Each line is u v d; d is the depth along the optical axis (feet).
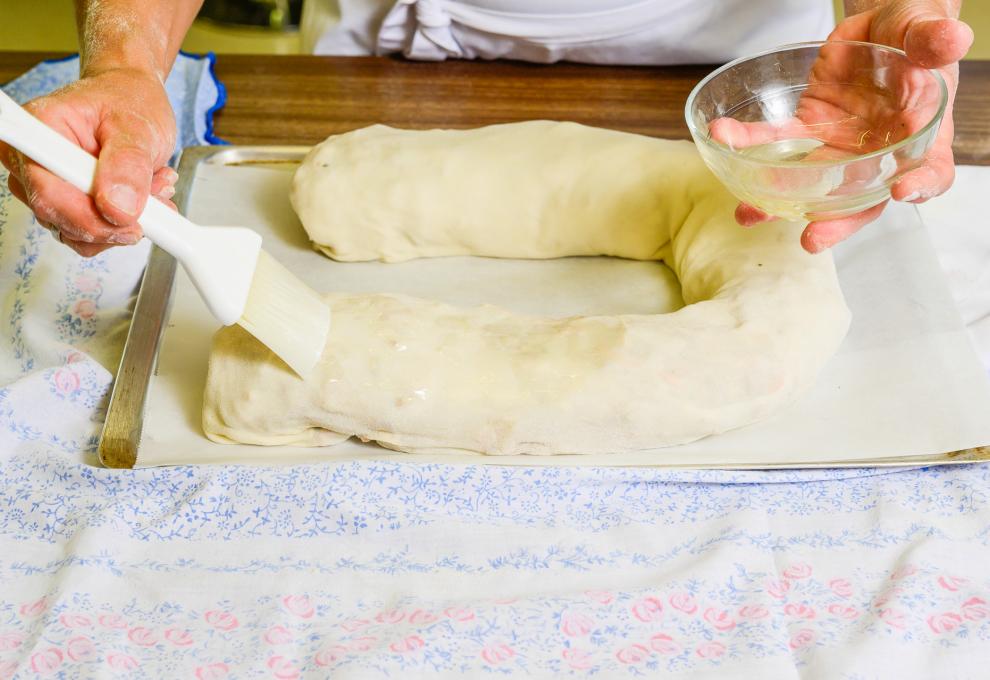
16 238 3.22
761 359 2.65
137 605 2.31
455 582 2.35
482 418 2.60
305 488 2.49
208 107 3.82
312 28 4.40
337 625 2.24
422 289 3.22
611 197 3.18
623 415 2.58
